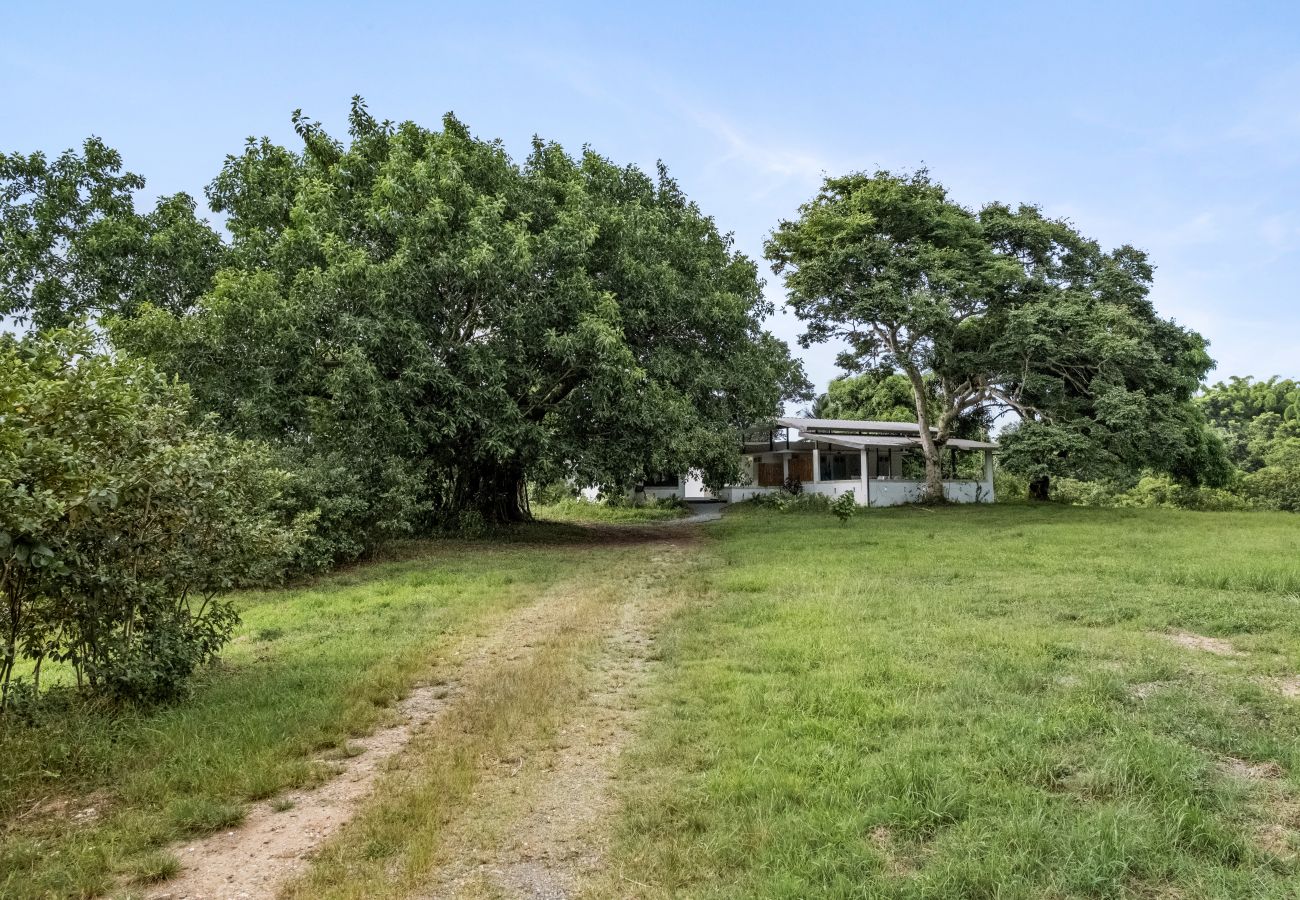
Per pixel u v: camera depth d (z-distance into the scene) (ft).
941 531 59.36
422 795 13.79
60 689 19.44
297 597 35.24
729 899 10.25
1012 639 23.15
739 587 34.27
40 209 59.47
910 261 79.71
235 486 22.76
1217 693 18.17
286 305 47.52
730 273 67.82
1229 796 12.75
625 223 58.23
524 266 49.37
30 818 13.53
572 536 63.98
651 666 22.33
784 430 112.88
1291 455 134.00
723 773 14.12
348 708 18.78
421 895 10.87
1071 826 11.62
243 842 12.67
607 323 51.39
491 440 50.21
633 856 11.57
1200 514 79.10
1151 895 10.21
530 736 16.87
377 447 48.78
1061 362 81.15
